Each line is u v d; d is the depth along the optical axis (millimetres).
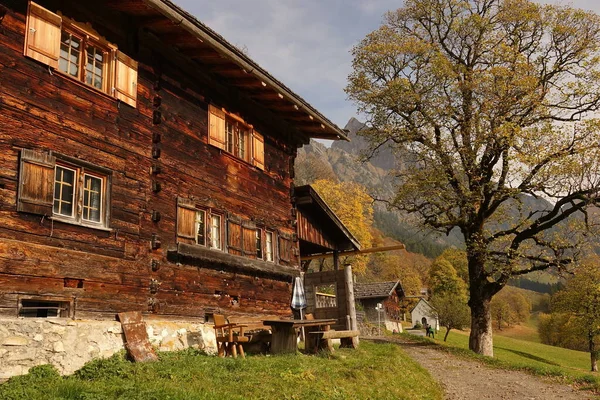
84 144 10141
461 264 84000
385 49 24906
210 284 13281
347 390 9688
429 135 24719
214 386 8266
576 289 40250
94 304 9836
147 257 11281
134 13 11523
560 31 22953
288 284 17031
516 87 22281
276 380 9094
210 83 14289
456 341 49938
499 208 24625
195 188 13172
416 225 26047
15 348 8039
